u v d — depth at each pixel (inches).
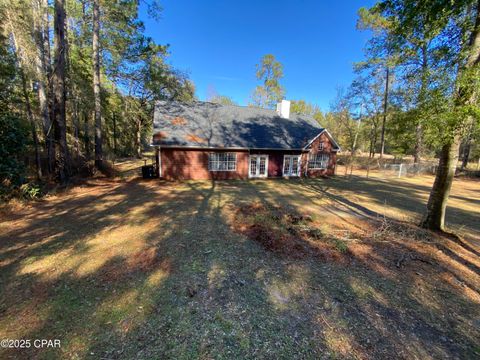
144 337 119.0
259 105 1560.0
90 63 724.7
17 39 446.9
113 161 762.8
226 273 180.4
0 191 319.9
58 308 137.5
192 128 660.7
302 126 829.8
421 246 241.6
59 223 274.4
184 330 124.4
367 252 224.4
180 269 183.3
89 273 174.1
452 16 217.8
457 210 412.5
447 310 152.0
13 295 147.4
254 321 133.0
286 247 225.3
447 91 208.4
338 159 1317.7
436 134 227.5
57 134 445.7
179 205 369.7
